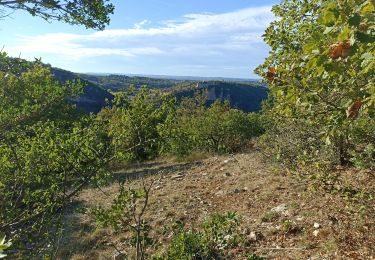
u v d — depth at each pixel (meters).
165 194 10.38
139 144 4.46
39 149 4.36
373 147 4.75
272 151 9.11
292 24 4.15
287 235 6.37
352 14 1.92
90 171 4.65
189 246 5.68
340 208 6.48
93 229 8.46
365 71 2.08
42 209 4.52
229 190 9.62
